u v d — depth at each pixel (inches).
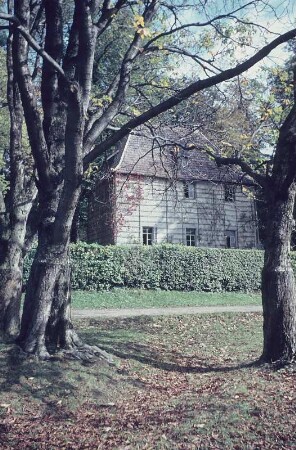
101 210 1030.4
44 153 370.0
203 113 510.9
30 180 447.8
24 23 359.6
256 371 350.3
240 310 705.0
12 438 244.4
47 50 396.2
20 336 363.6
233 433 229.6
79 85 320.8
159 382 354.3
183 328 579.5
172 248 892.0
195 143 482.3
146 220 1034.1
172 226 1065.5
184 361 420.8
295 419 243.0
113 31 545.6
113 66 669.3
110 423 263.9
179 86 507.8
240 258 946.7
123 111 496.7
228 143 480.1
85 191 925.2
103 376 341.7
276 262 368.5
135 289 852.0
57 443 236.1
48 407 293.1
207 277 911.0
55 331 364.2
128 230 1012.5
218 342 509.4
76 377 331.0
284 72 425.7
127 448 222.7
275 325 362.3
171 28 442.9
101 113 424.5
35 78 483.5
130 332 528.4
